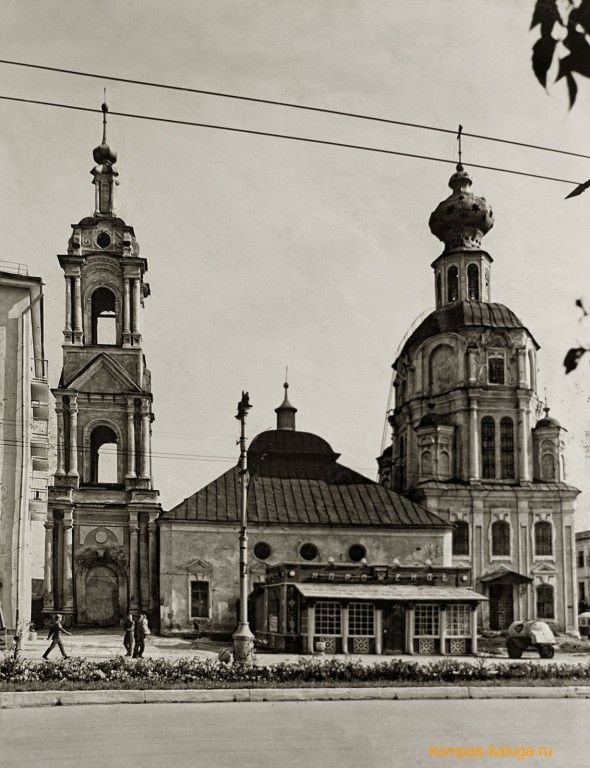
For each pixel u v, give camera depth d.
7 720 21.97
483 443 68.69
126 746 18.53
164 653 44.19
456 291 73.75
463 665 30.70
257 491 64.12
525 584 66.06
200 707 24.55
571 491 67.44
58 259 66.56
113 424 65.31
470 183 75.44
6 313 47.28
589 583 102.94
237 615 60.22
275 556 61.47
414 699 26.78
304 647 46.62
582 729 20.89
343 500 64.88
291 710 24.03
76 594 62.09
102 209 68.88
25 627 47.09
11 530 45.19
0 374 46.69
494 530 67.06
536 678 30.44
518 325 70.38
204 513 61.41
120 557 62.72
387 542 63.06
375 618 46.84
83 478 64.56
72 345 65.88
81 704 24.97
